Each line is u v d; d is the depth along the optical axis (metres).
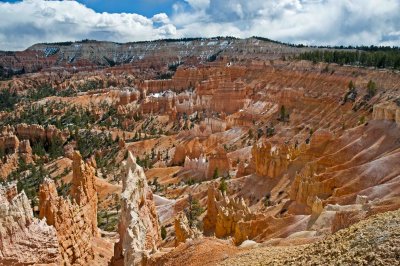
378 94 179.62
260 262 31.72
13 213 41.75
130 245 48.94
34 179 179.62
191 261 39.81
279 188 109.00
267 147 118.00
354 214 46.12
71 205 56.88
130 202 57.31
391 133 100.75
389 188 75.62
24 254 41.59
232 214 72.56
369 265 21.64
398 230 23.64
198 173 159.88
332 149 108.44
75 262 54.16
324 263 24.12
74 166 73.06
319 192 87.44
